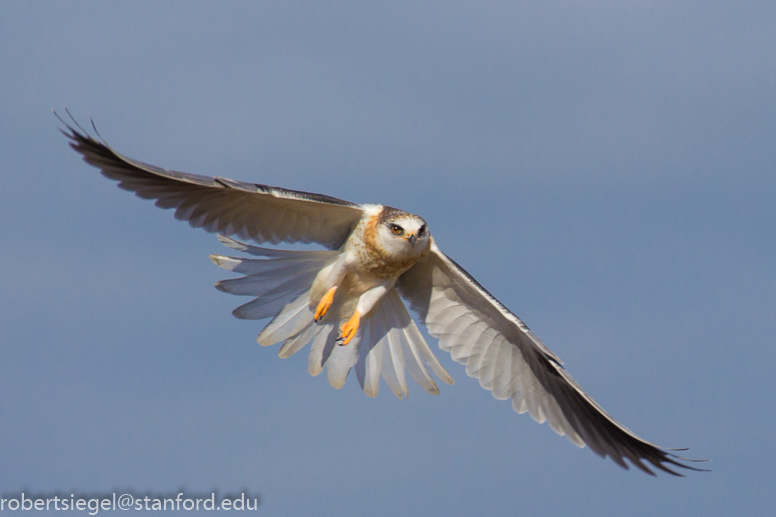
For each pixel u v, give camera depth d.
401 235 11.90
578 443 12.21
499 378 12.68
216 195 11.01
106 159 10.17
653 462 11.67
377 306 12.70
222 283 12.26
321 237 12.23
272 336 12.43
